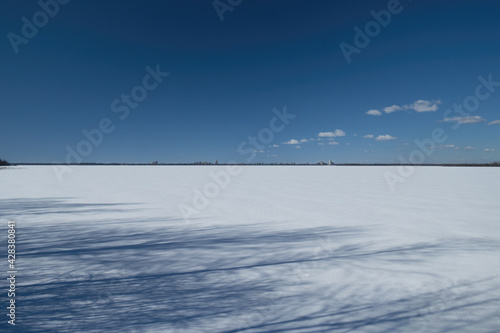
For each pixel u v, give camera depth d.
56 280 2.29
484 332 1.63
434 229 4.25
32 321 1.67
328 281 2.34
